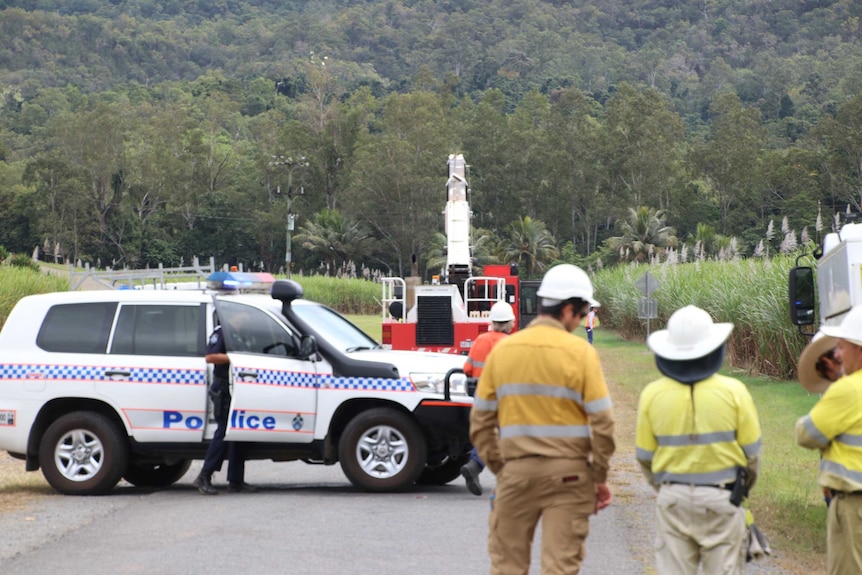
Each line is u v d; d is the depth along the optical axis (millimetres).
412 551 10812
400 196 139375
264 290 16125
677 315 7309
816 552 11320
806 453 18688
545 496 7441
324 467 18141
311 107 177875
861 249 11203
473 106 198000
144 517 12641
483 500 14055
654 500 14180
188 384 14602
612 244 123750
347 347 14953
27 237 145125
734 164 143125
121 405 14555
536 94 194375
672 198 147750
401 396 14477
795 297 13414
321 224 140750
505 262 130625
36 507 13516
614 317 61875
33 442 14734
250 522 12289
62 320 15008
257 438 14500
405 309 32531
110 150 156250
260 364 14523
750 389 28344
